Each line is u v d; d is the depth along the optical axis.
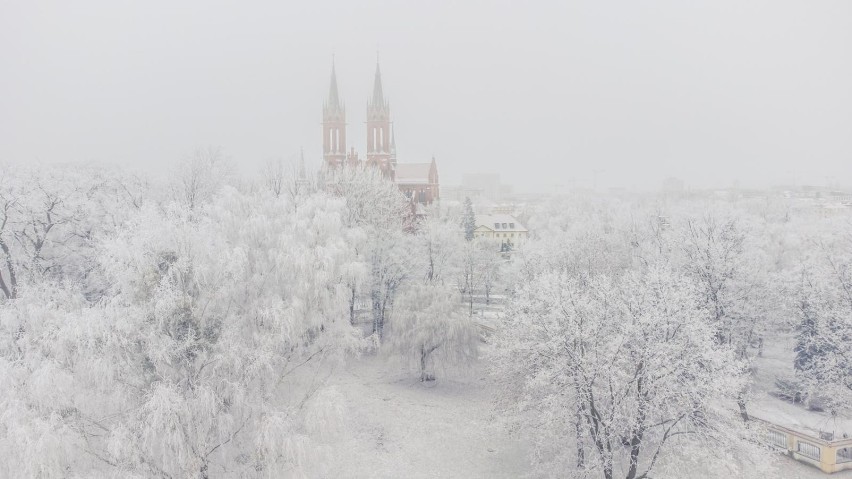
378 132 116.81
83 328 20.80
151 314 22.47
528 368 30.00
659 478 26.48
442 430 36.19
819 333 36.78
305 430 25.19
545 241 67.12
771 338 45.03
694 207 96.62
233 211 33.91
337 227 34.91
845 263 39.97
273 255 29.91
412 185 122.31
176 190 51.56
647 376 24.77
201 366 23.00
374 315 56.16
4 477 19.36
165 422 20.33
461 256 73.06
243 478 23.73
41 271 38.72
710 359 25.34
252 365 23.61
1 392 19.84
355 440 33.94
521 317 30.38
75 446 20.22
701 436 24.89
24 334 22.89
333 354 31.09
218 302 25.95
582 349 27.20
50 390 19.95
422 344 44.31
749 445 25.09
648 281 28.41
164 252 23.66
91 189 46.50
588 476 27.06
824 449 30.05
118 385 21.89
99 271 35.66
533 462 28.94
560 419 26.39
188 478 21.20
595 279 32.34
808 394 37.88
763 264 49.59
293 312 26.98
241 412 23.89
